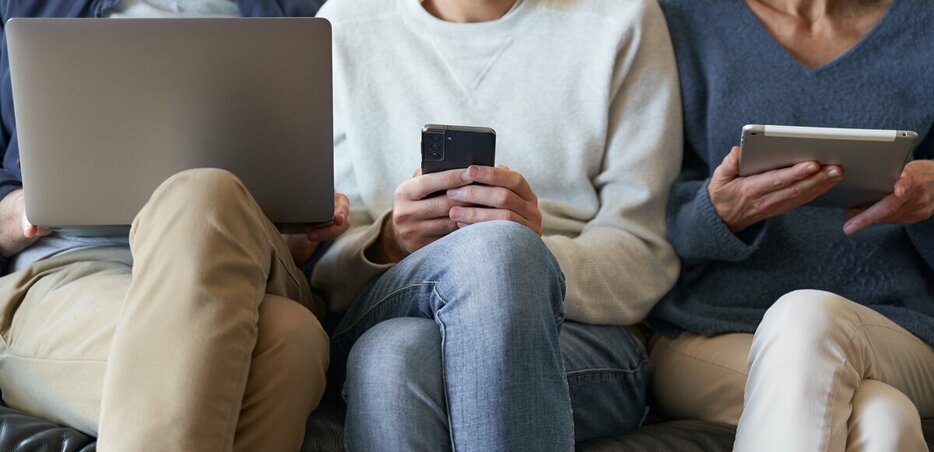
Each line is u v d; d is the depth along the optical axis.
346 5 1.82
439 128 1.44
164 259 1.14
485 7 1.76
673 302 1.75
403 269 1.36
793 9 1.83
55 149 1.40
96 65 1.37
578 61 1.75
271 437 1.17
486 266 1.18
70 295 1.49
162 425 1.05
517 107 1.75
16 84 1.38
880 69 1.74
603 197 1.77
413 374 1.16
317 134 1.41
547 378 1.16
